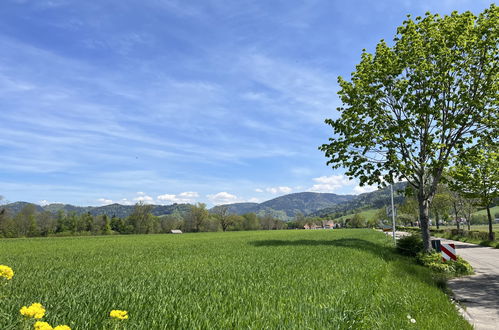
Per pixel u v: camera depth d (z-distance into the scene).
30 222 91.12
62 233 97.19
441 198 49.91
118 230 107.44
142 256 19.23
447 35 18.52
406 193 22.02
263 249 21.45
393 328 5.55
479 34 18.19
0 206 79.69
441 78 17.95
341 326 5.22
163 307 5.64
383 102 21.42
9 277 4.71
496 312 8.06
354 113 21.72
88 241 43.31
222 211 119.75
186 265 13.64
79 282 9.14
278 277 9.66
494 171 26.39
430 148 18.48
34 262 16.41
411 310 6.92
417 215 60.19
